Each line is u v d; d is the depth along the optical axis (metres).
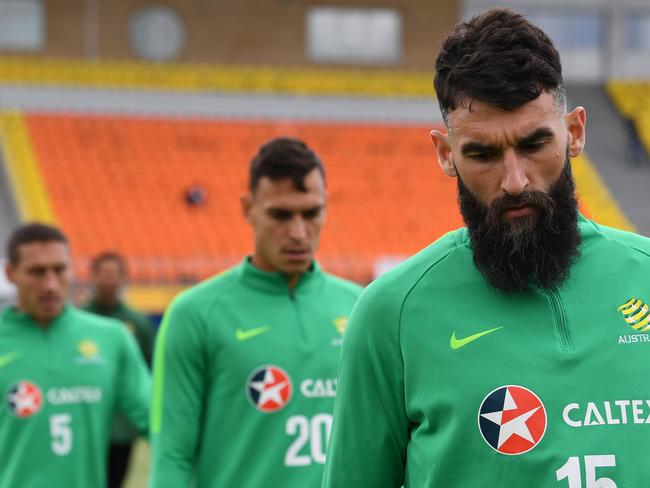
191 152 82.56
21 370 20.58
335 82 91.69
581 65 106.50
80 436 20.77
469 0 98.75
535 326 7.71
